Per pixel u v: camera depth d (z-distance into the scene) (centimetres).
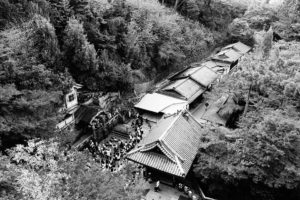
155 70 4588
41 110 2073
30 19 2764
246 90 3000
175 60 4956
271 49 3731
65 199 1250
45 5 3061
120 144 2981
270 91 2659
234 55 5709
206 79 4569
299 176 1945
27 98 2070
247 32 6425
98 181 1405
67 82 2759
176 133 2594
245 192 2366
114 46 3691
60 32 3253
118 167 2484
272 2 8038
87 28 3503
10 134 1888
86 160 1587
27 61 2325
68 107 2964
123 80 3600
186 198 2306
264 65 2914
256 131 2097
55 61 2883
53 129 2098
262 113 2492
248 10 6775
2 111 1888
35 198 1204
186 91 4119
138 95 4059
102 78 3434
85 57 3088
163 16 4956
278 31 5456
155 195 2309
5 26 2569
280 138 2020
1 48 2102
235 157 2205
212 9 6794
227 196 2383
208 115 3506
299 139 2039
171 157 2333
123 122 3509
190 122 2919
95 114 3073
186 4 6181
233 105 3359
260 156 2030
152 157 2402
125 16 4116
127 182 1556
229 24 7131
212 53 6488
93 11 3606
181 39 5078
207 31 6438
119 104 3688
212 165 2205
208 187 2452
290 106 2412
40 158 1459
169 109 3616
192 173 2553
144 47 4234
